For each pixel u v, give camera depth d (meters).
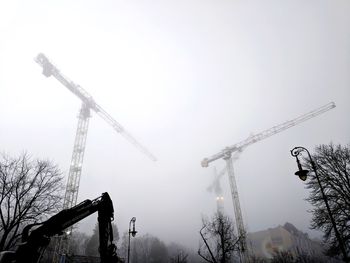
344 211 22.52
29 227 11.61
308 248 80.50
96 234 61.47
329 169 24.64
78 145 61.19
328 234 23.12
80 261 38.75
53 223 11.38
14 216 19.84
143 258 80.38
